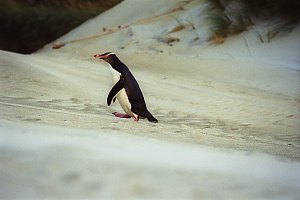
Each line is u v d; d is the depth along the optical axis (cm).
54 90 2897
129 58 5362
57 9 8244
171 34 5931
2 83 2911
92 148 1070
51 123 1516
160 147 1188
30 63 3997
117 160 977
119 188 825
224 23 5741
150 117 2127
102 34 6488
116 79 2127
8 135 1152
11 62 3659
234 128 2411
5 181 812
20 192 777
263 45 5272
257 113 2955
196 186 874
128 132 1501
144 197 806
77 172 882
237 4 6053
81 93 2916
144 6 7219
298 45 5091
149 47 5734
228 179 934
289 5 5691
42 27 7619
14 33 7681
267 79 4166
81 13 8044
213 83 4044
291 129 2497
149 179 879
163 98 3253
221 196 841
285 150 1608
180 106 3002
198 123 2461
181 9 6588
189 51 5462
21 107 1962
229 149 1366
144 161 991
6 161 916
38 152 995
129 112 2130
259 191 891
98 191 809
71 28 7562
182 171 951
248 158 1191
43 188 800
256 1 5966
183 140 1486
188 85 3916
